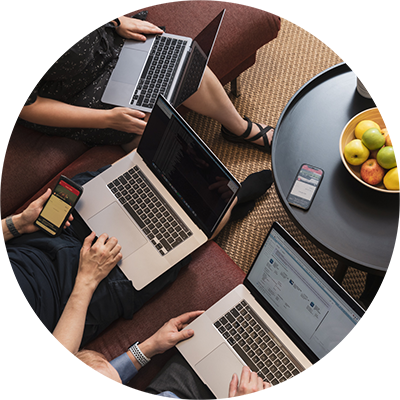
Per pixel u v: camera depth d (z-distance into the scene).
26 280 1.30
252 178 1.91
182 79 1.72
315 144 1.49
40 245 1.43
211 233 1.44
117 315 1.41
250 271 1.35
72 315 1.29
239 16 1.83
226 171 1.28
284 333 1.32
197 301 1.44
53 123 1.63
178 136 1.38
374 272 1.31
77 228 1.53
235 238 1.91
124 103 1.70
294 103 1.56
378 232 1.35
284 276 1.24
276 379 1.27
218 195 1.35
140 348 1.33
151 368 1.38
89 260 1.39
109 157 1.72
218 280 1.46
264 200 1.95
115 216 1.52
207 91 1.75
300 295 1.22
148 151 1.54
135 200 1.54
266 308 1.35
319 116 1.53
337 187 1.42
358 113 1.51
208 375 1.30
